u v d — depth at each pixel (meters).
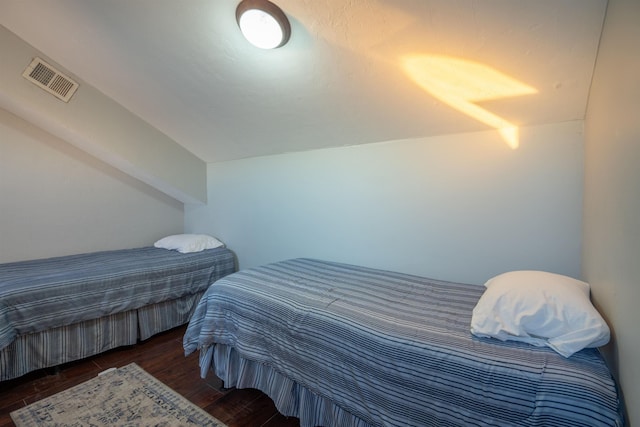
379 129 2.05
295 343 1.49
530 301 1.14
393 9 1.27
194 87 2.14
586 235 1.40
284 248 2.80
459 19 1.23
